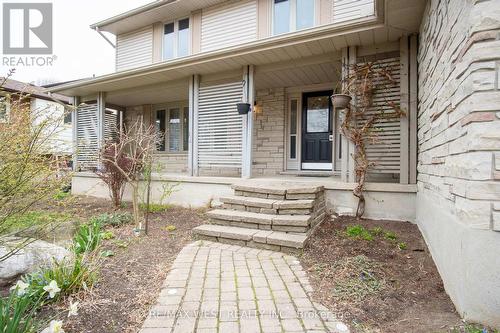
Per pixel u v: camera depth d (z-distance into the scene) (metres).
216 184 6.19
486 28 1.90
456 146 2.25
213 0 8.67
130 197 7.27
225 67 6.17
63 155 2.69
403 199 4.55
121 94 8.41
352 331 1.93
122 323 2.02
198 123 6.64
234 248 3.66
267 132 7.75
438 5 2.95
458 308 2.09
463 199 2.07
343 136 5.02
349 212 4.88
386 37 4.64
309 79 6.87
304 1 7.67
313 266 3.03
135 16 9.76
